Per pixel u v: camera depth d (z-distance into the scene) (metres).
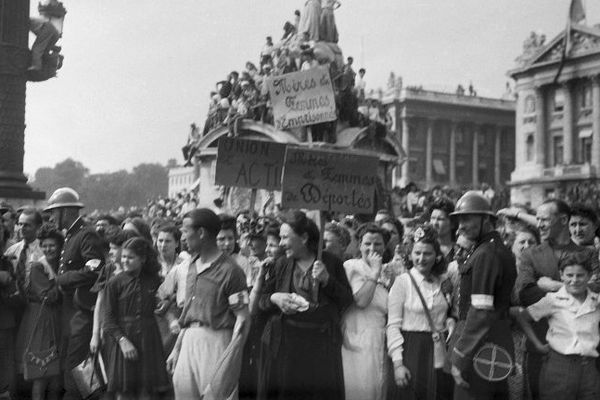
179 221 14.48
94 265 8.40
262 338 7.48
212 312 7.13
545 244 7.70
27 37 21.25
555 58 86.69
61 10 21.70
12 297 8.71
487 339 6.67
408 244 9.09
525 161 91.62
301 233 7.39
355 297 7.57
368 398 7.53
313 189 7.87
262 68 30.42
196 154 31.38
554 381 6.96
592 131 84.12
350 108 29.77
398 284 7.60
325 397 7.30
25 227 9.67
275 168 9.49
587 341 6.93
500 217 11.75
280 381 7.31
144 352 7.71
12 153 20.97
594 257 7.58
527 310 7.24
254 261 9.88
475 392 6.63
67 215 9.51
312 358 7.28
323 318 7.31
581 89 86.06
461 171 109.44
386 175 32.06
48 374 8.58
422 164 107.75
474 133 110.19
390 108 108.00
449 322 7.54
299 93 11.92
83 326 8.52
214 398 6.98
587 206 8.00
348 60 30.59
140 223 9.84
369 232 7.83
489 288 6.53
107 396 7.95
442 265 7.71
